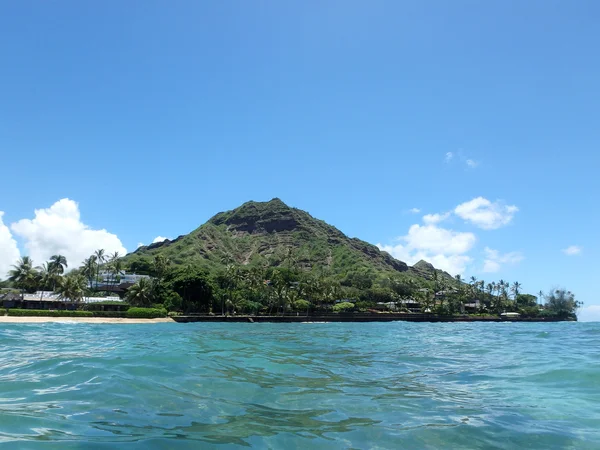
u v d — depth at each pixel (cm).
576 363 1941
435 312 15562
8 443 741
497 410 1101
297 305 13225
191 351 2312
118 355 1975
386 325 11044
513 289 19138
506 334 5422
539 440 855
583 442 847
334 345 3253
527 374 1688
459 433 895
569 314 17938
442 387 1418
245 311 12538
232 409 1052
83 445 749
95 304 11019
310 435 866
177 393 1198
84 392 1162
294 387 1362
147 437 809
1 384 1255
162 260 15062
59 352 2148
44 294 11600
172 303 11600
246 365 1827
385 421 982
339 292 15900
